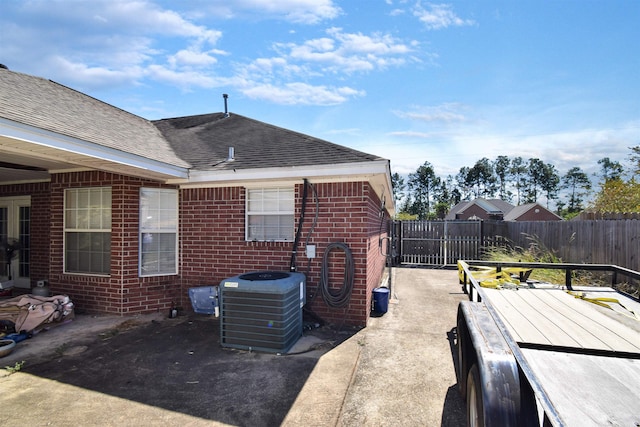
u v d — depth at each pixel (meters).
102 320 6.09
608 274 8.06
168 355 4.56
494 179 94.19
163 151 6.81
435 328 5.74
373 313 6.64
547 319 3.06
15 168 6.39
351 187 5.91
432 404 3.39
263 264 6.43
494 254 11.53
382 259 11.00
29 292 7.88
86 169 6.61
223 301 4.82
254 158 6.54
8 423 3.04
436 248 13.91
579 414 1.84
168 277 6.85
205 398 3.48
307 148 6.66
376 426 3.04
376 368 4.21
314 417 3.16
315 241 6.09
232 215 6.68
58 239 6.88
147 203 6.71
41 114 4.73
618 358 2.37
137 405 3.35
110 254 6.54
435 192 91.44
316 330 5.62
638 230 8.20
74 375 3.98
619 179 15.68
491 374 1.99
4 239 8.27
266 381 3.83
